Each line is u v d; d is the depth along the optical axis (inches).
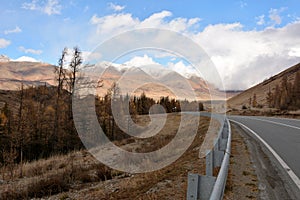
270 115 1523.1
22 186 378.0
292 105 2588.6
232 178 211.2
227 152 212.4
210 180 125.6
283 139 445.7
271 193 177.0
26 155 990.4
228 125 416.2
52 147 1015.6
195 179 126.4
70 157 585.3
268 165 254.7
